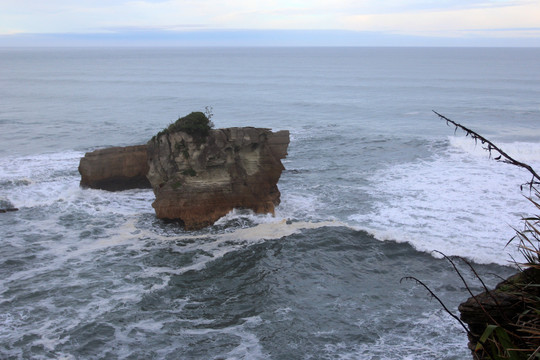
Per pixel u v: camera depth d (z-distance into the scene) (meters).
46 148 33.72
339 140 36.72
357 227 18.52
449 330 11.89
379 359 10.84
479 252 16.00
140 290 14.16
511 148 31.27
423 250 16.58
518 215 19.47
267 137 20.27
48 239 17.94
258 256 16.53
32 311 12.88
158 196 19.31
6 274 15.04
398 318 12.55
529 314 4.66
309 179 26.12
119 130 41.22
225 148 19.58
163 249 17.11
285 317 12.73
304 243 17.41
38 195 22.95
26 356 10.95
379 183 24.84
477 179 24.83
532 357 3.89
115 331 12.05
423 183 24.48
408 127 43.38
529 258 5.01
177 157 19.20
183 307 13.30
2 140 36.19
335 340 11.64
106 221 19.84
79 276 14.98
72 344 11.46
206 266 15.80
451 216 19.58
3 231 18.62
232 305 13.42
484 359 4.50
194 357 11.07
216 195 19.41
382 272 15.34
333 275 15.21
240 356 11.08
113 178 23.75
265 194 20.34
